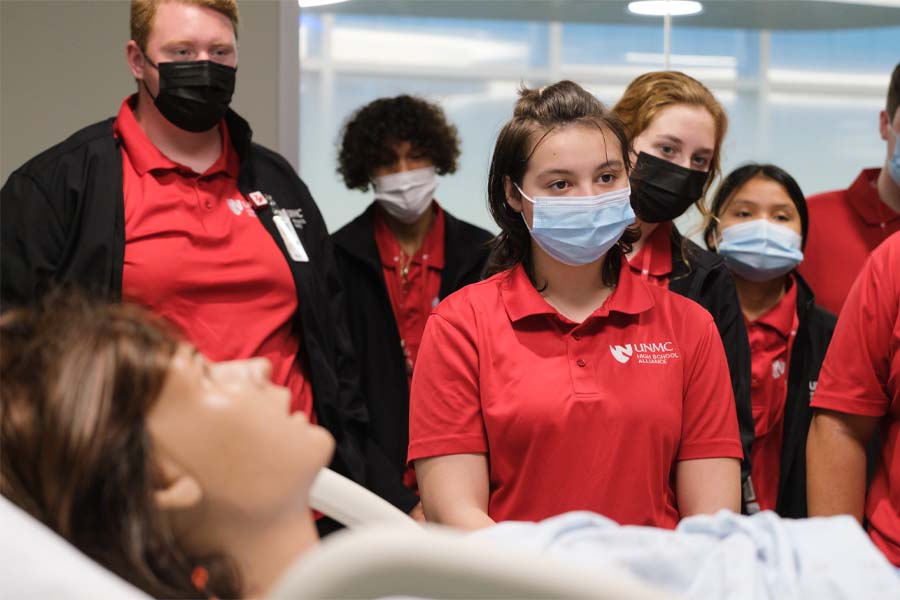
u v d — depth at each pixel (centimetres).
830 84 327
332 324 233
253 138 303
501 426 175
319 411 224
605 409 174
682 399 183
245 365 113
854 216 295
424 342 185
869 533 195
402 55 323
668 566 124
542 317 179
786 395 263
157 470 102
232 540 109
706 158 227
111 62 296
